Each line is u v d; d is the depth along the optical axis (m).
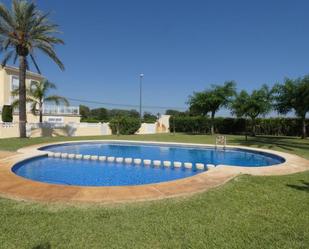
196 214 5.06
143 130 35.19
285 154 13.91
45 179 10.16
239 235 4.22
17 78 31.19
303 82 23.09
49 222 4.64
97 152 17.77
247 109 27.94
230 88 30.38
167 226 4.52
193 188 6.85
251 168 9.62
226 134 33.03
